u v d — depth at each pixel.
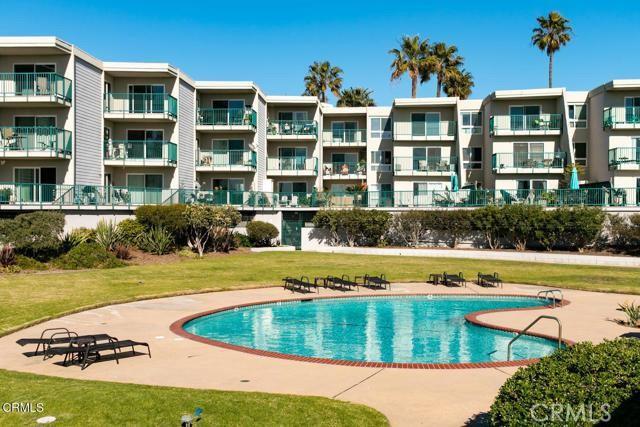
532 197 37.53
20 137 32.75
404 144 48.62
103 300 18.77
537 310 18.55
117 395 8.68
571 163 41.66
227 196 39.41
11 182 33.34
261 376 10.59
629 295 21.88
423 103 47.56
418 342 14.67
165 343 13.38
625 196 35.12
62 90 33.12
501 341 14.76
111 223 30.92
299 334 15.62
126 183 40.00
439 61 58.16
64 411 8.01
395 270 28.73
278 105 49.03
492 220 36.06
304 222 43.50
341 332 15.91
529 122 43.81
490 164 45.00
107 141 37.91
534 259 33.03
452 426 8.04
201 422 7.73
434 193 39.97
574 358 6.51
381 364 11.52
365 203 41.31
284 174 47.56
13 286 20.48
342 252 38.03
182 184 40.72
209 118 43.56
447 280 25.42
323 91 65.44
